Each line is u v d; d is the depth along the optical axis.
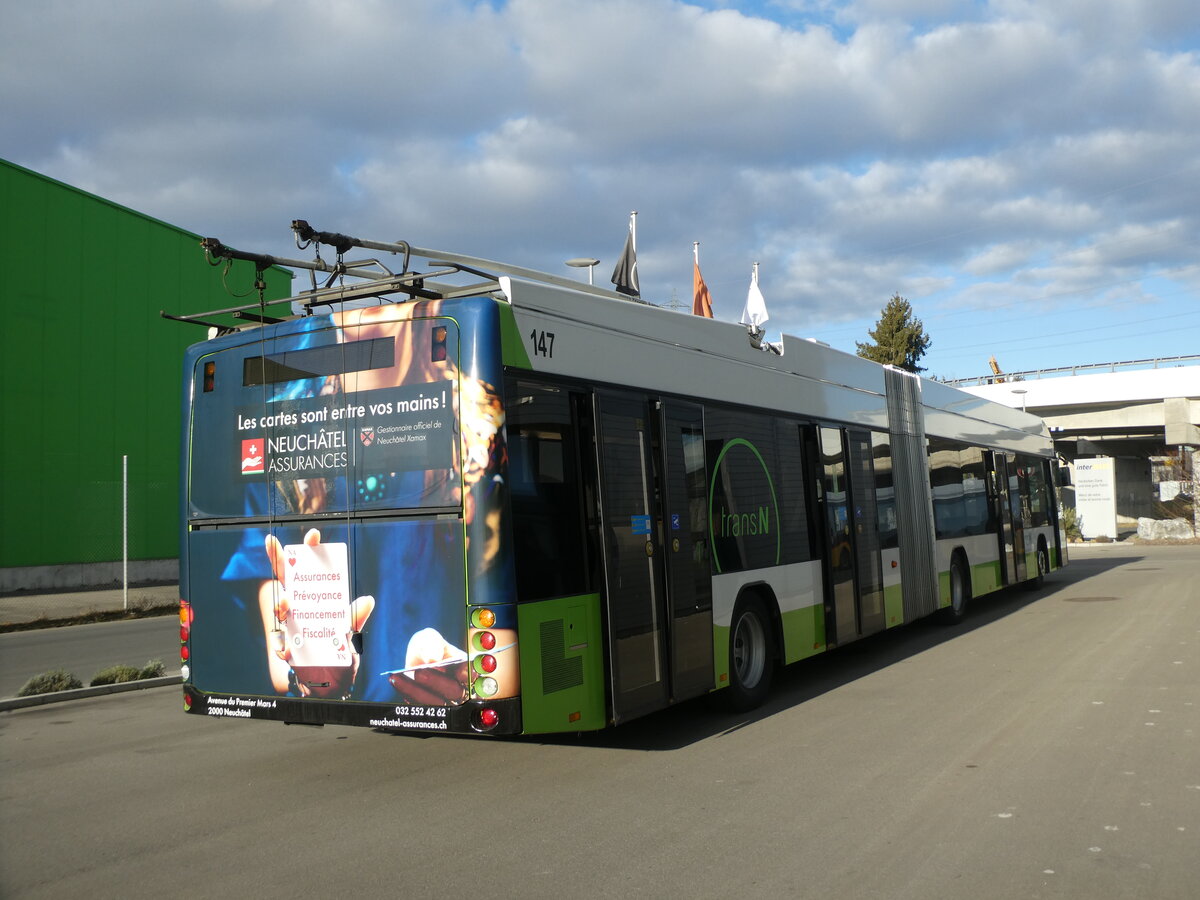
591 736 8.09
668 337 8.18
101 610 21.06
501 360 6.34
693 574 8.08
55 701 10.77
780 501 9.77
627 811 5.94
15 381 23.97
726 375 9.02
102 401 26.06
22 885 4.98
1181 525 44.75
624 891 4.64
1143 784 6.21
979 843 5.18
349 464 6.70
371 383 6.66
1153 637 12.74
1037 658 11.37
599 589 6.97
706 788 6.41
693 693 7.93
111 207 26.42
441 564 6.33
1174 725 7.81
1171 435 51.38
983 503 16.69
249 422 7.14
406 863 5.14
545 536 6.53
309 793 6.60
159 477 27.64
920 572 13.24
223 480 7.21
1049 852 5.03
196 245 28.83
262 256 7.27
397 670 6.45
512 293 6.55
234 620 7.10
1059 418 56.03
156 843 5.61
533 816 5.90
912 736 7.69
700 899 4.52
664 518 7.77
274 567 6.95
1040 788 6.16
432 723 6.30
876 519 11.97
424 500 6.41
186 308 28.50
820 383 10.98
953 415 15.56
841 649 12.84
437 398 6.41
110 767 7.57
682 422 8.19
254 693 7.00
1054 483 22.16
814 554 10.38
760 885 4.67
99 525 25.84
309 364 6.91
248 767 7.43
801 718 8.55
